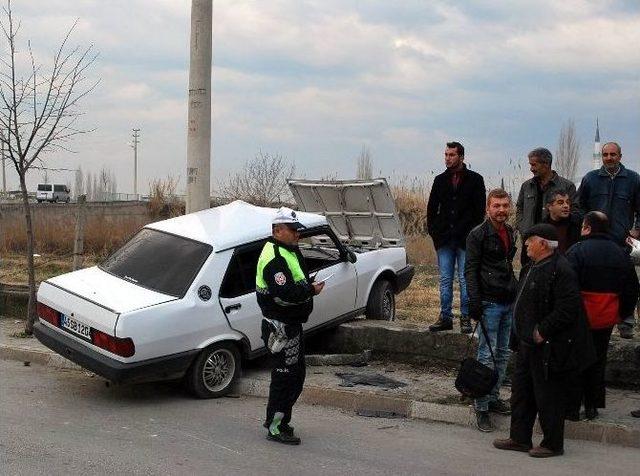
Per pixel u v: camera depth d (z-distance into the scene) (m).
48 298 7.57
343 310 8.73
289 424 6.50
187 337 7.14
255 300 7.67
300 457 5.56
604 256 6.05
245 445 5.83
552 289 5.57
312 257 8.98
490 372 6.13
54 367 8.73
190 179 10.07
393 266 9.50
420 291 12.89
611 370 7.29
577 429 6.17
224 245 7.65
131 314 6.81
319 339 8.94
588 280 6.06
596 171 7.50
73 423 6.38
